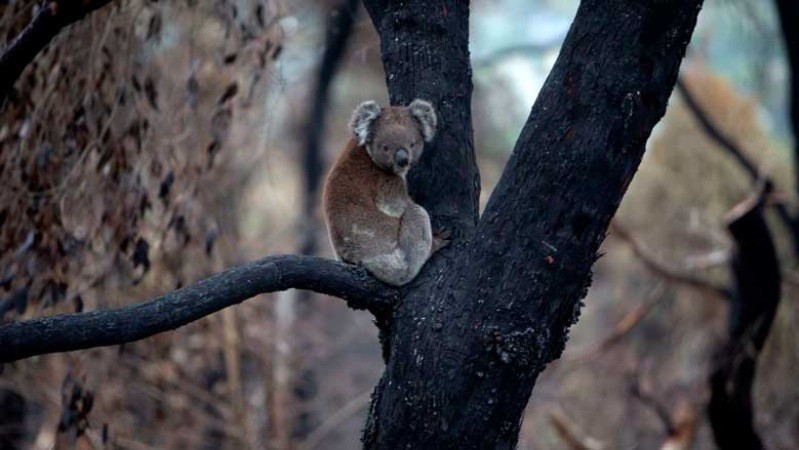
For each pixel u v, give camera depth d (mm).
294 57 16078
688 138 24609
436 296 7129
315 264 7148
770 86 25906
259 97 12773
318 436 20141
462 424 6910
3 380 15156
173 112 11242
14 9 9422
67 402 10766
